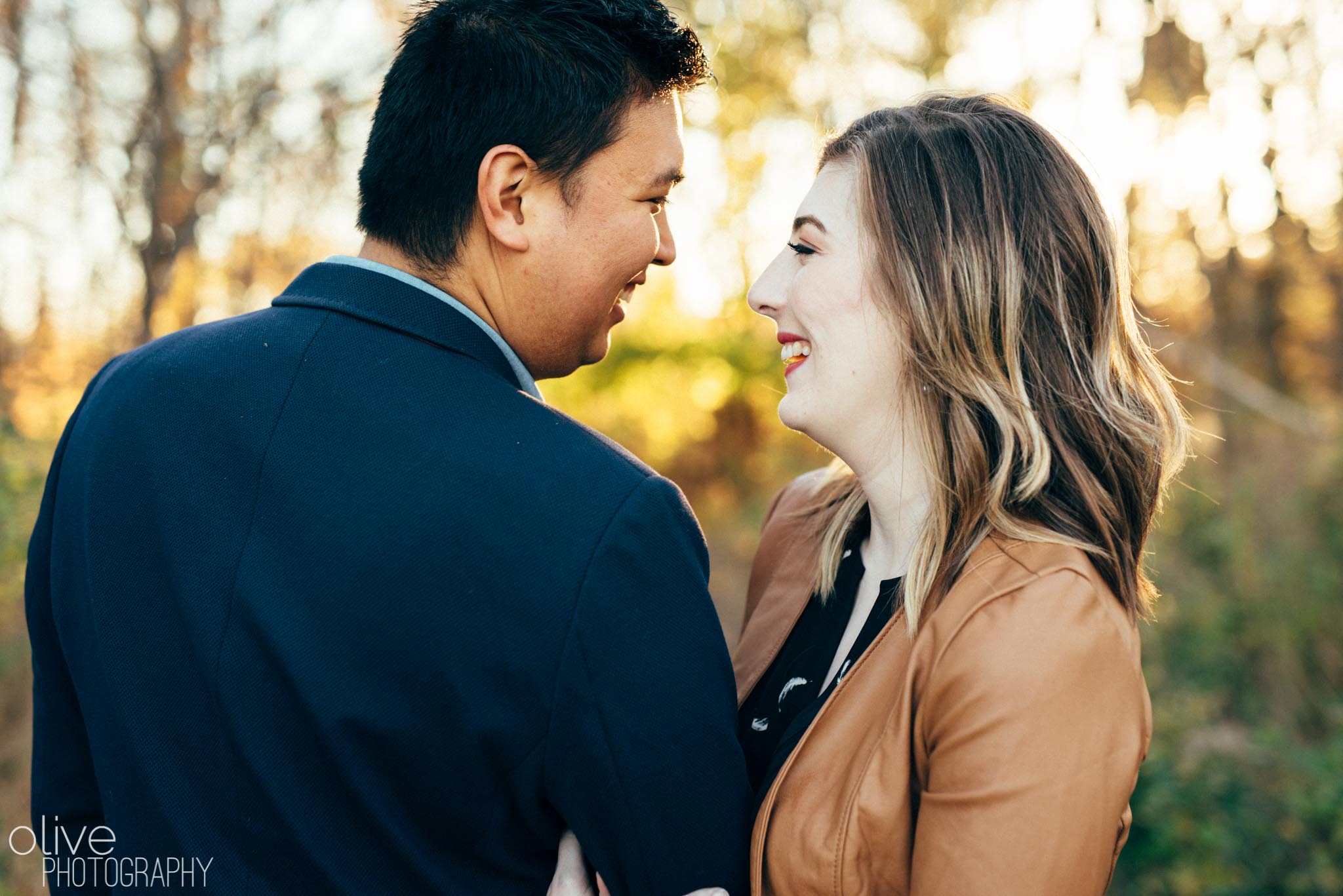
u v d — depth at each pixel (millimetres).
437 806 1009
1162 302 9336
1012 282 1173
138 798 1018
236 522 1013
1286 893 3139
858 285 1239
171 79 5059
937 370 1184
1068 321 1188
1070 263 1193
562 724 982
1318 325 9867
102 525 1056
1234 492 4977
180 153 5109
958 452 1174
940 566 1146
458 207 1133
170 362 1100
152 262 5117
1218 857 3164
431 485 1006
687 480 9203
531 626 980
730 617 6695
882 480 1284
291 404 1043
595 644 983
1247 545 4629
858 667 1165
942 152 1219
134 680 1023
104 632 1038
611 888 1039
